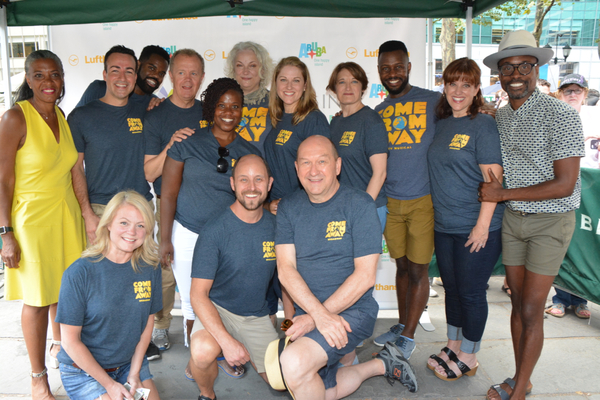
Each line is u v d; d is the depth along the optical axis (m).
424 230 2.96
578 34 25.39
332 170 2.23
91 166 2.81
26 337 2.47
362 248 2.25
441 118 2.82
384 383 2.76
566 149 2.13
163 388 2.71
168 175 2.69
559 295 3.87
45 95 2.47
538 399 2.56
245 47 3.40
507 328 3.52
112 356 2.19
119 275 2.11
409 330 3.02
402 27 3.92
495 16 10.88
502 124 2.45
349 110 3.02
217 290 2.53
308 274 2.32
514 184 2.41
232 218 2.42
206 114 2.64
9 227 2.38
